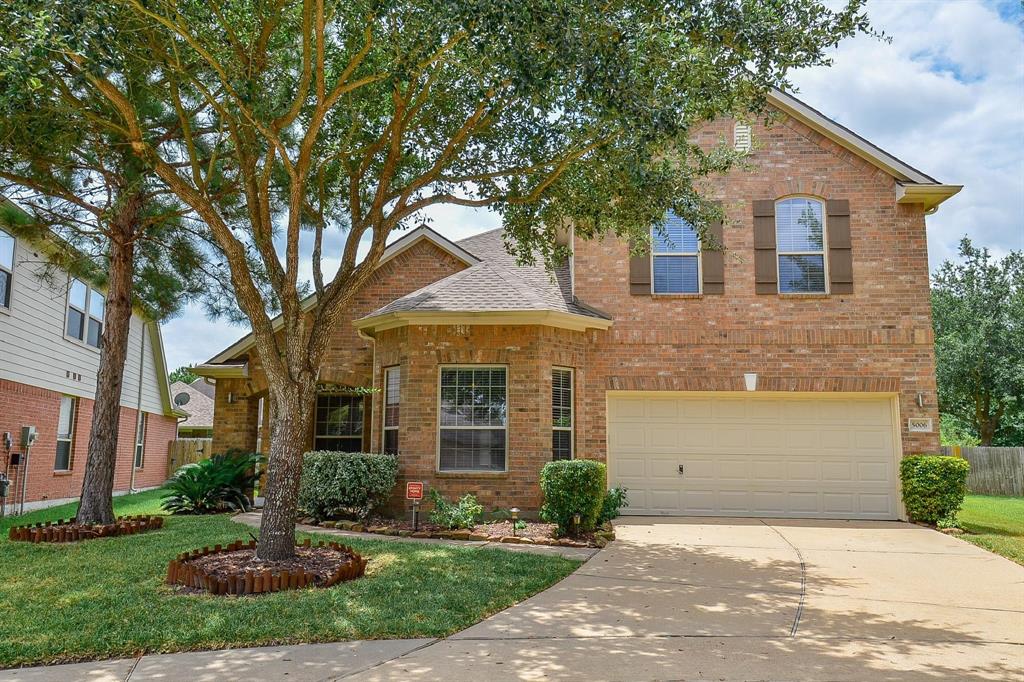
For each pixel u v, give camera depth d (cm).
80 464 1889
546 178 996
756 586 790
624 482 1356
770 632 616
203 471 1417
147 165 1026
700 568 880
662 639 593
